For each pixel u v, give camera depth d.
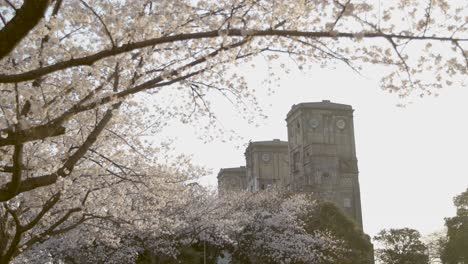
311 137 67.19
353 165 66.81
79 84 9.02
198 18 8.48
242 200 43.09
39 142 11.02
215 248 43.25
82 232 22.94
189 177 16.92
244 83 10.54
